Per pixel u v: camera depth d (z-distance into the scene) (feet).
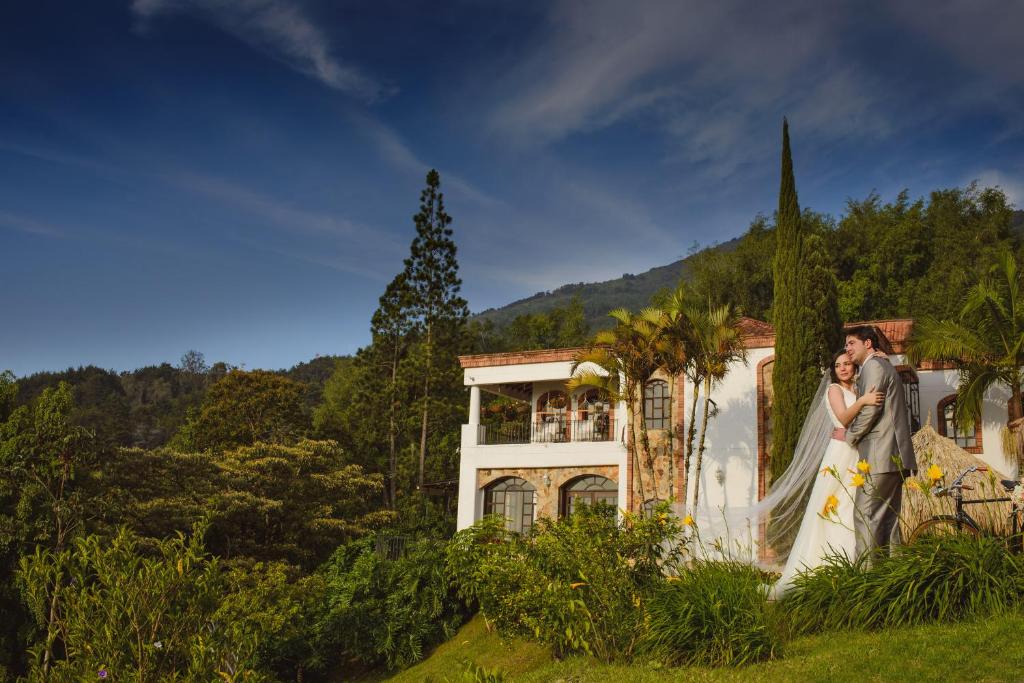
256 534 86.79
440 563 72.64
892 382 28.81
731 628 25.75
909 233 140.05
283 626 65.87
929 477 28.55
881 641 23.97
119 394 419.13
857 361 30.27
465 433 92.07
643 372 73.72
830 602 26.71
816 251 67.00
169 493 76.07
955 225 141.69
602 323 483.51
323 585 72.64
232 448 139.44
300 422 151.94
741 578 28.27
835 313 66.39
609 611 29.09
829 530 29.09
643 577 31.19
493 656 53.98
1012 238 139.44
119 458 71.26
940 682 20.56
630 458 81.20
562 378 88.38
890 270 138.92
